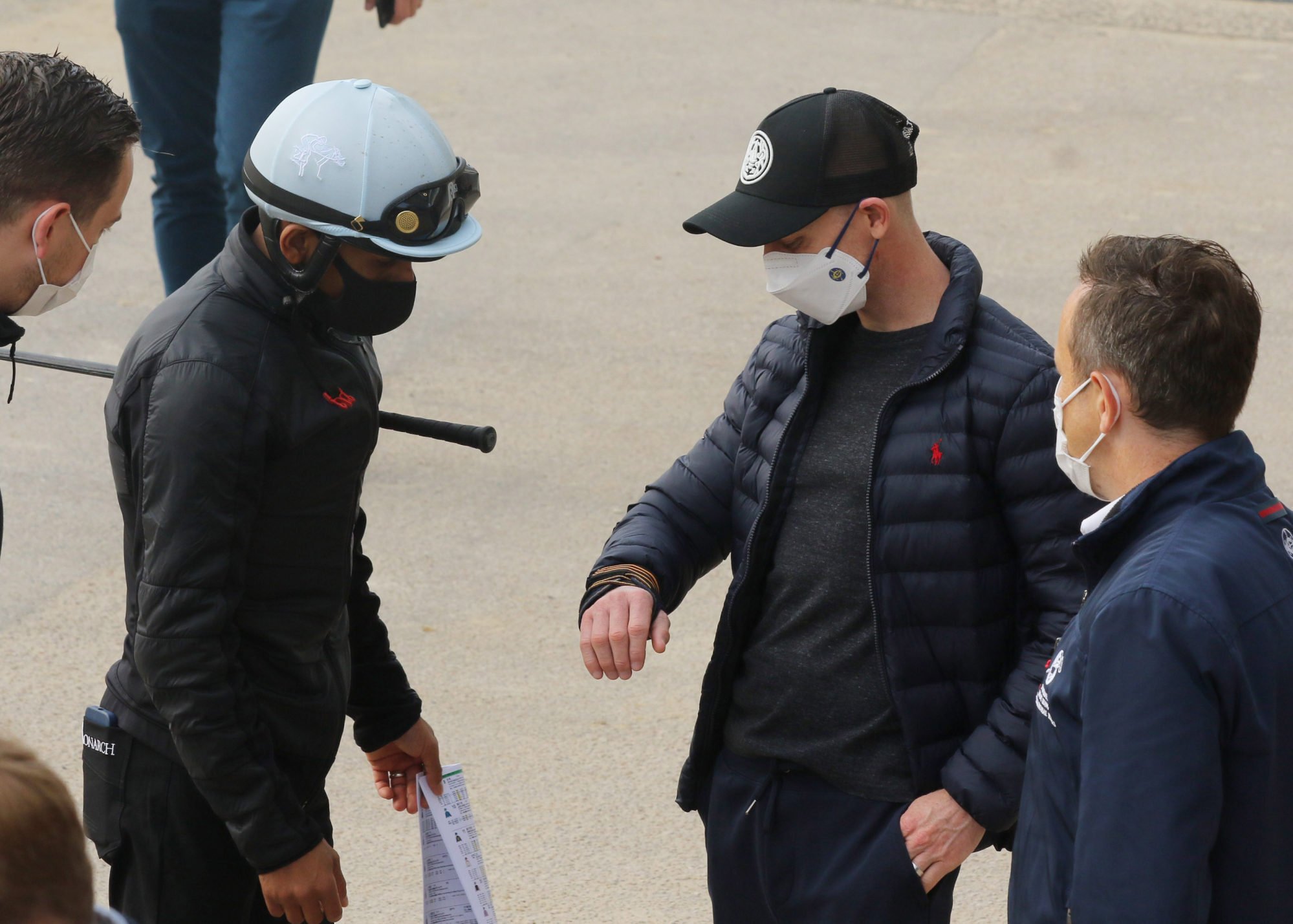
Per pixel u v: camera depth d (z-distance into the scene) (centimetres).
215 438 581
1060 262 2048
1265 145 2538
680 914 924
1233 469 489
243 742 605
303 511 623
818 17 3259
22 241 555
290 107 601
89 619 1239
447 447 1555
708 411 1644
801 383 678
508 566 1333
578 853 981
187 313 597
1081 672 485
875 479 641
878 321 662
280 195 586
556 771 1064
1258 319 493
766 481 675
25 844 317
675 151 2509
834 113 632
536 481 1487
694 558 723
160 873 650
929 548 633
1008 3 3350
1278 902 476
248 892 674
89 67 2822
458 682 1163
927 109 2712
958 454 627
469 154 2483
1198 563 466
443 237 613
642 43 3098
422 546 1361
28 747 340
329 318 615
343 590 659
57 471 1490
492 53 3031
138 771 643
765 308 1925
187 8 1350
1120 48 3056
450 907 723
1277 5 3362
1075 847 469
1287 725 467
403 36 3128
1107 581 489
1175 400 485
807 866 683
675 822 1016
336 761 1080
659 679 1180
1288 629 468
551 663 1194
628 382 1711
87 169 557
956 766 630
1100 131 2605
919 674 644
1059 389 525
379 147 589
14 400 1634
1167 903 446
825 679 666
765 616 686
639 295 1956
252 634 630
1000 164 2442
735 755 708
